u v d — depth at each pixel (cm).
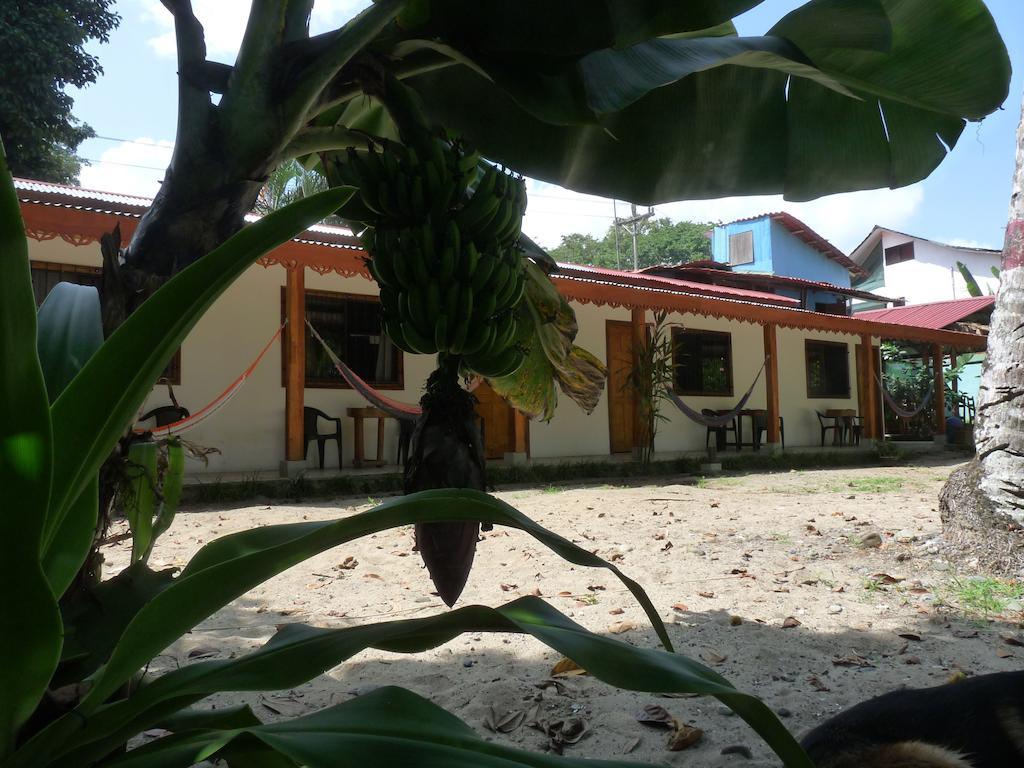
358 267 857
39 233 678
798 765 107
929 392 1658
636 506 846
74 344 143
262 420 996
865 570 537
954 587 486
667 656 118
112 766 111
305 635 128
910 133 302
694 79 284
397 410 858
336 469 1012
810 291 2011
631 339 1359
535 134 261
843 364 1758
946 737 192
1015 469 516
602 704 310
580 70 196
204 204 160
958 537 547
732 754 269
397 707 114
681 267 1853
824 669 351
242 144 159
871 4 244
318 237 953
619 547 616
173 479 166
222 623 418
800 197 309
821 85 295
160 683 115
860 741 204
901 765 195
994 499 526
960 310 2022
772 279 1911
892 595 475
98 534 155
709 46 238
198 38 161
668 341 1396
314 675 115
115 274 155
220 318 973
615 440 1375
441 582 161
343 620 423
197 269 102
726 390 1530
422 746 104
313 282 1052
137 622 108
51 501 105
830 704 311
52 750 107
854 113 300
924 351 1986
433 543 161
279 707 309
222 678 115
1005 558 511
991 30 265
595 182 285
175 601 108
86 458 107
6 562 90
